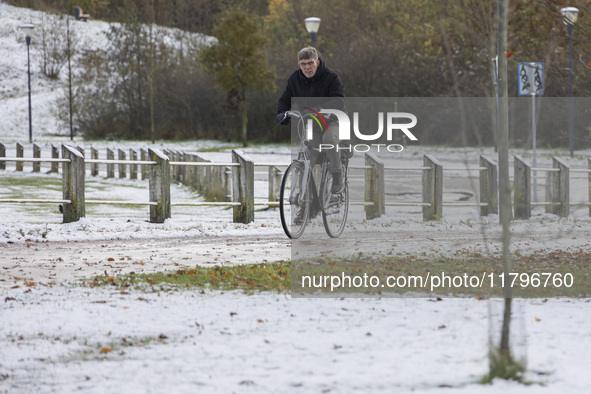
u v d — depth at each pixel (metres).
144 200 77.56
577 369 16.52
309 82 36.84
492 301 26.30
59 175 108.25
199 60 199.00
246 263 36.00
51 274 32.41
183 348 18.88
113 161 52.09
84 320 22.52
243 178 55.41
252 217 55.94
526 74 41.94
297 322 22.22
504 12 18.12
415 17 183.12
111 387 15.41
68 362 17.70
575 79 41.16
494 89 19.06
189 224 52.25
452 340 19.66
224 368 16.86
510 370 15.81
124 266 34.91
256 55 188.12
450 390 14.94
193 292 27.97
